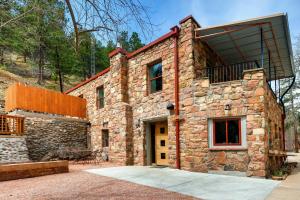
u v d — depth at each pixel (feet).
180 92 30.50
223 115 26.43
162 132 34.71
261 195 17.04
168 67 32.48
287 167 32.60
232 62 38.68
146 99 35.45
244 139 25.30
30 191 18.60
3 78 74.95
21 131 42.19
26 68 99.45
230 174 25.55
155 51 34.71
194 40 30.25
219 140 26.99
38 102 41.96
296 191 18.19
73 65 78.79
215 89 27.37
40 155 46.98
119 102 38.40
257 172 23.94
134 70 38.32
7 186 20.68
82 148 47.44
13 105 39.86
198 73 30.25
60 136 50.06
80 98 50.01
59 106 45.57
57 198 16.37
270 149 27.58
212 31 29.40
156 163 35.09
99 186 20.34
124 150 36.29
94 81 48.55
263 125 24.21
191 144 28.58
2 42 25.71
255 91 24.98
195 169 27.94
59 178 24.49
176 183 21.54
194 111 28.63
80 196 16.89
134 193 17.79
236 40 31.14
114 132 39.37
